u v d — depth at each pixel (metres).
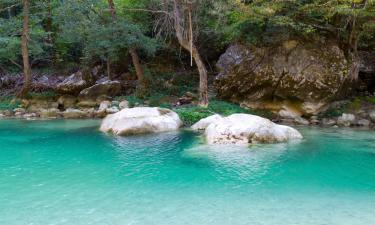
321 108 14.58
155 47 17.61
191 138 11.06
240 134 10.12
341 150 9.58
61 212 5.55
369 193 6.41
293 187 6.73
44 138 11.38
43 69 23.08
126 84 19.06
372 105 14.77
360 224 5.08
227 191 6.50
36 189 6.63
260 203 5.91
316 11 13.52
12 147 10.17
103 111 16.02
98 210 5.63
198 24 16.28
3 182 7.04
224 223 5.12
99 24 17.36
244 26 14.39
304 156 8.95
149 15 18.69
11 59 19.86
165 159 8.73
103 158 8.89
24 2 17.72
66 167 8.12
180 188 6.66
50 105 17.70
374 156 8.97
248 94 15.62
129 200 6.06
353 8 12.38
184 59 21.27
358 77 16.36
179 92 18.30
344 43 14.80
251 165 8.17
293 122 14.44
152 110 12.74
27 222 5.20
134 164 8.33
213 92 17.59
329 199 6.10
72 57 23.64
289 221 5.19
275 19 13.16
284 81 14.52
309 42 14.52
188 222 5.16
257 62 15.20
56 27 22.42
